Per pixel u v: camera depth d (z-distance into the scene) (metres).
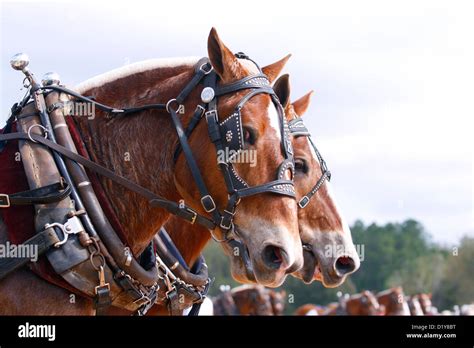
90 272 3.80
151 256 4.36
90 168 4.00
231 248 4.17
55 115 4.03
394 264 41.00
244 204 3.90
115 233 3.94
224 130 3.94
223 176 3.93
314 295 31.62
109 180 4.11
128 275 3.95
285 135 4.00
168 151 4.14
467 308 18.77
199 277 5.64
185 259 5.95
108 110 4.18
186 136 4.06
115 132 4.18
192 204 4.09
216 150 3.95
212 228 4.11
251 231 3.86
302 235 6.41
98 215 3.88
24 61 4.12
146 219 4.18
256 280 3.98
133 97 4.25
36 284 3.76
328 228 6.43
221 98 4.05
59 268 3.72
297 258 3.86
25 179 3.89
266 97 4.04
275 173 3.90
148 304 4.26
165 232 5.56
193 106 4.11
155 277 4.17
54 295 3.78
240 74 4.10
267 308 16.81
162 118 4.17
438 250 39.44
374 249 41.59
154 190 4.16
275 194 3.87
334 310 17.50
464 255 33.25
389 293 17.83
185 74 4.23
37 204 3.79
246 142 3.92
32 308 3.73
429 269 38.16
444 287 33.88
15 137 3.92
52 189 3.81
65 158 3.95
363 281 41.09
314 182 6.44
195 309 5.90
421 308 20.16
